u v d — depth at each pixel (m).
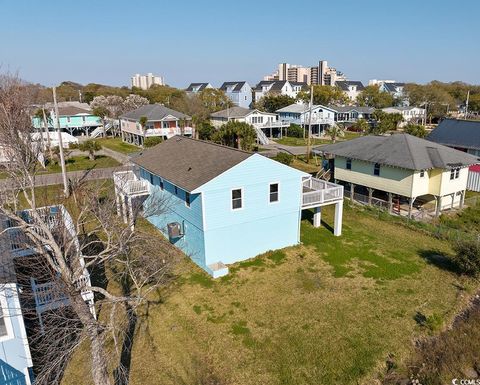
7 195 14.19
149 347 13.62
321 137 65.56
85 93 94.06
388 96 98.81
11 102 22.62
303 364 12.74
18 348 11.63
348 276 18.28
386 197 30.50
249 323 14.84
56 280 10.80
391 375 12.30
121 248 11.77
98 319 14.95
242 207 19.48
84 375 12.20
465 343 13.46
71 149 51.09
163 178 20.97
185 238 20.88
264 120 64.19
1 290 10.98
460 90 107.75
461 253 18.42
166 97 88.75
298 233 21.89
